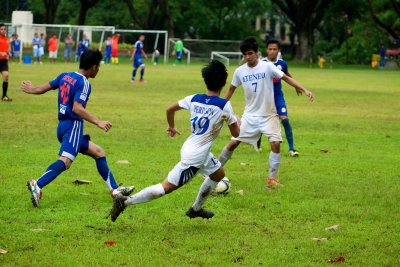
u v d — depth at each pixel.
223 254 13.02
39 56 93.44
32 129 28.92
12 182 18.61
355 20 148.00
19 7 171.38
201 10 148.50
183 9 150.62
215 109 14.28
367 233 14.69
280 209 16.62
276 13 183.38
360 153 25.73
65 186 18.41
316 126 33.91
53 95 45.16
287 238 14.20
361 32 152.25
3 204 16.25
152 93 49.94
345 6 133.12
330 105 45.44
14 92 45.94
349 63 153.75
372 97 53.06
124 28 149.25
